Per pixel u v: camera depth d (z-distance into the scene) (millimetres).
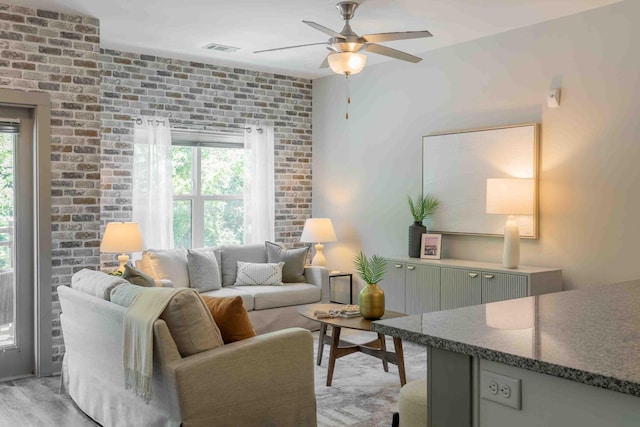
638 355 1550
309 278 6387
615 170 4652
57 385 4473
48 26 4660
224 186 6992
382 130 6535
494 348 1631
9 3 4469
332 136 7164
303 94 7375
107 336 3451
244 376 3102
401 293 5777
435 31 5297
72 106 4762
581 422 1480
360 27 5125
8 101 4473
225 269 6211
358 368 4770
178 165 6652
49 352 4703
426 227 5949
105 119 5953
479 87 5574
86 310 3686
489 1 4461
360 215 6812
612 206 4672
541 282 4770
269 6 4559
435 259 5750
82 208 4820
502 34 5371
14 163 4703
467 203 5629
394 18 4871
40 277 4637
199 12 4727
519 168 5203
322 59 6363
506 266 5004
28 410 3926
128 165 6078
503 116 5387
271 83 7094
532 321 2012
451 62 5812
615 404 1415
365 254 6762
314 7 4578
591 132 4789
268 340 3199
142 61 6172
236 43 5707
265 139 7027
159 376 3010
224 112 6742
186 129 6523
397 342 4195
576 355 1550
